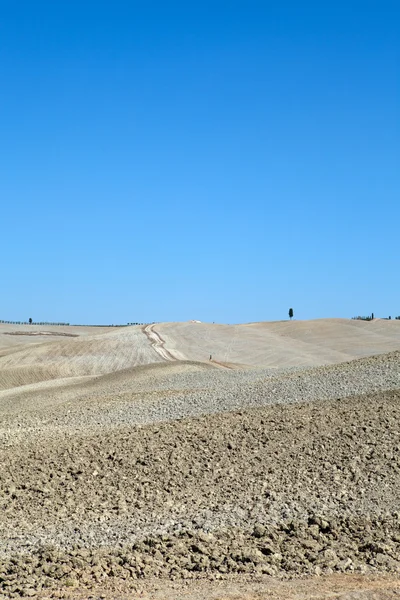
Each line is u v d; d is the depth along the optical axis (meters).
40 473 18.12
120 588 10.93
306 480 16.48
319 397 25.11
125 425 24.06
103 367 70.38
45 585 11.12
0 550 12.89
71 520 14.84
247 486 16.42
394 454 17.42
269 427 20.42
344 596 10.24
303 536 13.46
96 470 18.12
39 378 65.62
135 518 14.81
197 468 17.81
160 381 38.72
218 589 10.84
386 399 22.52
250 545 13.05
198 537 13.29
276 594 10.52
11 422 29.41
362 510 14.65
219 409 25.20
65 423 26.70
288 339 92.56
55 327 131.00
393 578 11.40
